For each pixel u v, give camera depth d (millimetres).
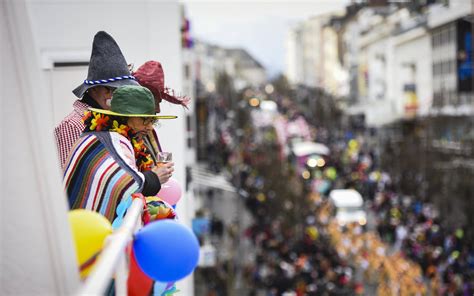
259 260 45031
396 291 43281
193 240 3834
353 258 53156
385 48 114562
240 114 158500
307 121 164500
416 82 100750
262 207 66250
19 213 3088
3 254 3092
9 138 3059
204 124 60031
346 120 154500
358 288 42031
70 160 4438
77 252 3580
